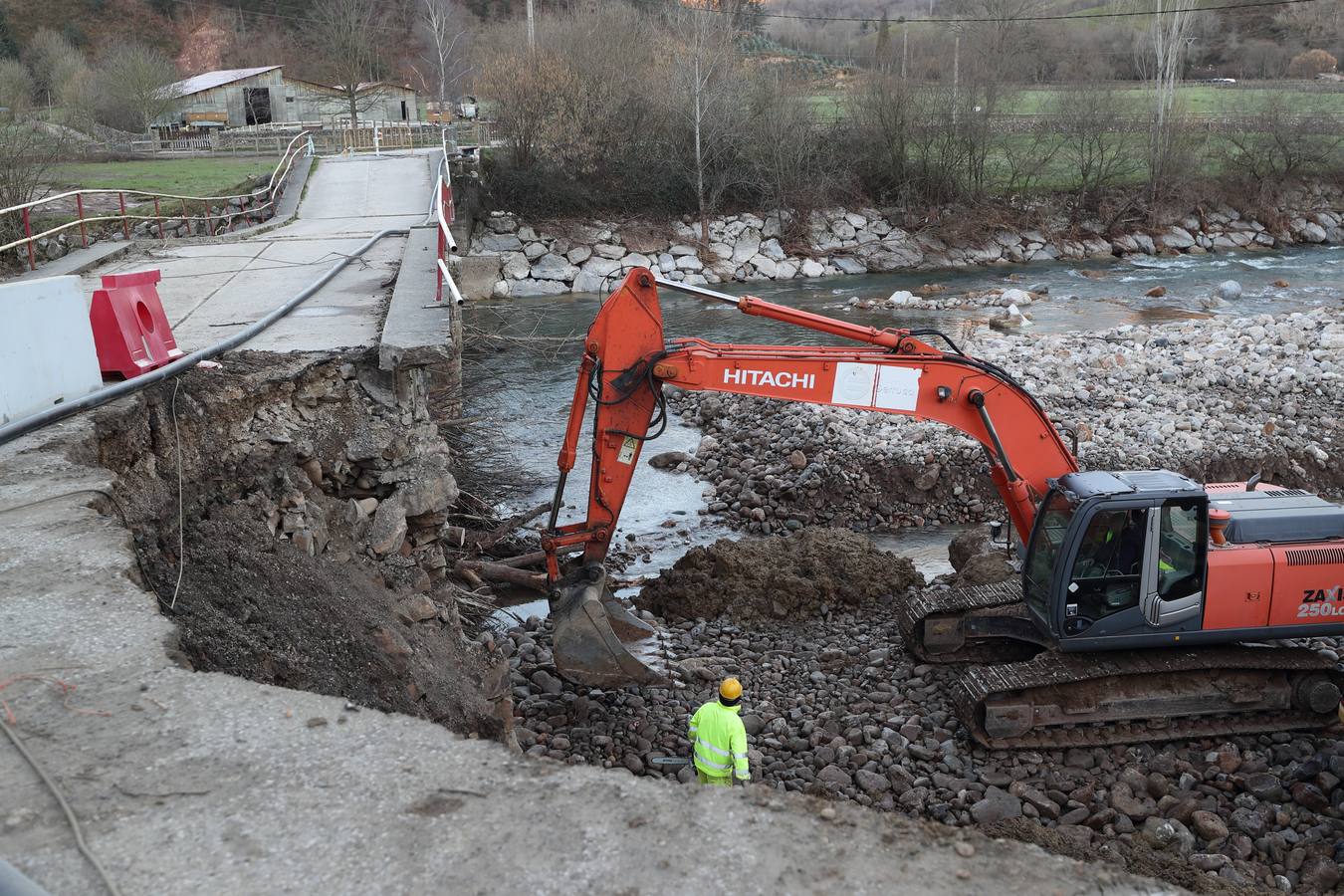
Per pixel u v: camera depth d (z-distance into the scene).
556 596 11.17
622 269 43.94
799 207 47.66
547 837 3.61
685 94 47.06
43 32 74.19
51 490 6.71
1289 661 10.12
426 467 10.31
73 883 3.32
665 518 18.25
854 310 36.34
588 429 22.59
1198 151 54.75
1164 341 26.25
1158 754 10.02
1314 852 8.48
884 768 10.01
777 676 12.01
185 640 6.05
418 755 4.11
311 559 8.75
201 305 14.09
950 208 50.25
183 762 4.00
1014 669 10.17
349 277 16.30
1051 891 3.44
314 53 83.06
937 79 55.62
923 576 14.52
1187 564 9.95
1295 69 96.25
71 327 8.42
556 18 59.41
